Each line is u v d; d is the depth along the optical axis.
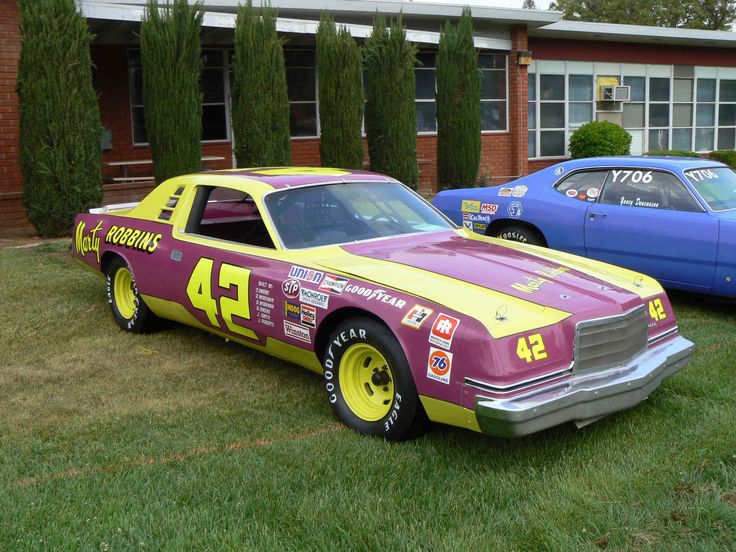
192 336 6.14
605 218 7.24
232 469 3.64
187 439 4.05
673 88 22.42
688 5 47.12
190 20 11.15
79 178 10.55
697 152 23.28
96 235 6.45
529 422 3.41
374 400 4.14
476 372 3.48
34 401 4.68
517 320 3.63
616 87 20.77
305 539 3.01
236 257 4.91
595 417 3.72
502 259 4.53
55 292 7.32
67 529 3.08
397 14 16.22
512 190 8.14
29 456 3.85
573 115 20.67
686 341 4.47
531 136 20.05
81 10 10.51
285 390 4.88
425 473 3.61
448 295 3.82
